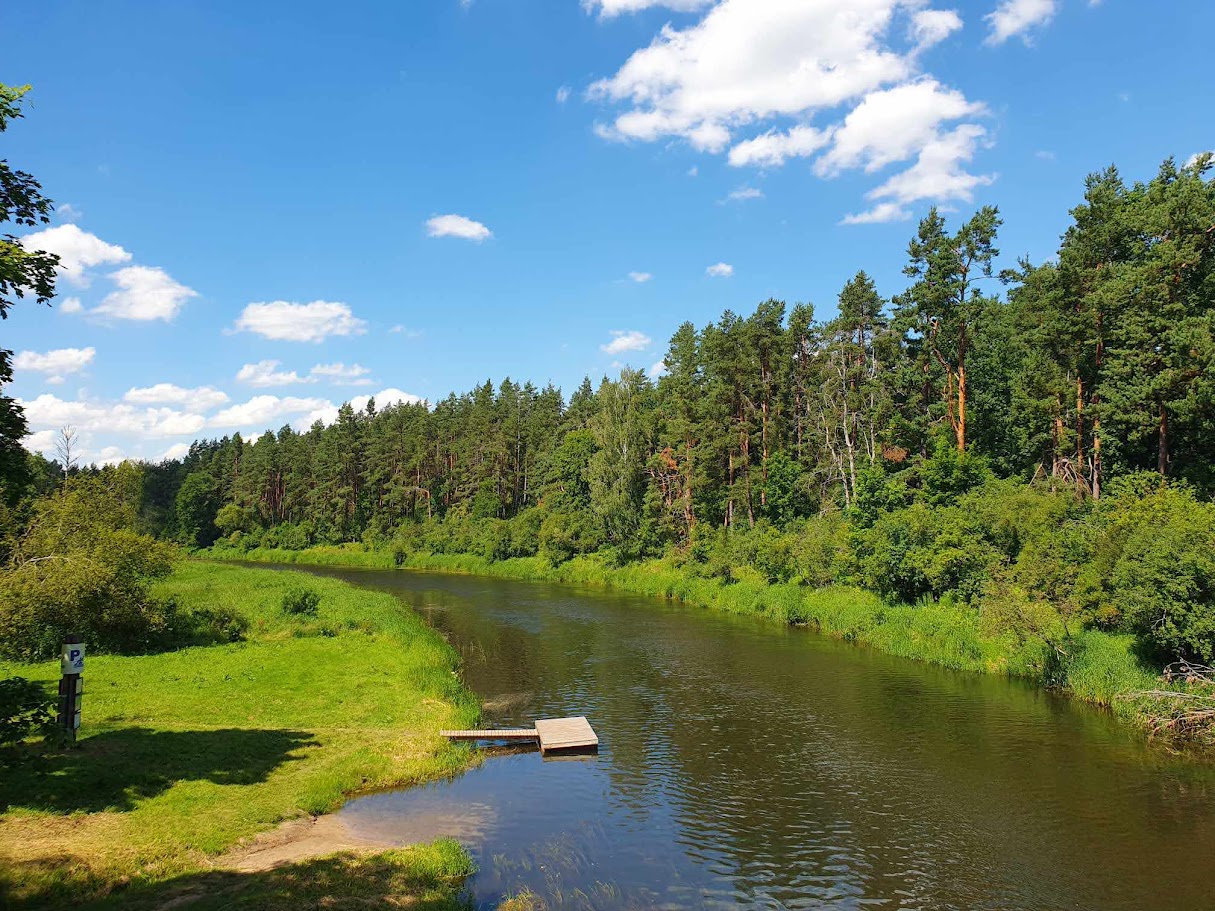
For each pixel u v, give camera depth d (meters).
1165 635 22.48
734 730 22.88
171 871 11.95
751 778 18.88
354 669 27.75
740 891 13.28
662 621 45.31
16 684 12.38
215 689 23.98
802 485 62.78
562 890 13.09
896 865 14.30
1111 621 27.94
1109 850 14.86
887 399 57.22
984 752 20.64
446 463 122.31
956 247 49.19
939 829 15.88
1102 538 28.69
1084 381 43.47
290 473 129.38
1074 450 43.91
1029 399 44.47
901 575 39.03
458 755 19.56
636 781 18.64
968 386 55.25
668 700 26.48
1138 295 36.88
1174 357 34.59
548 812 16.64
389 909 11.24
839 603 42.06
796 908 12.77
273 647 31.89
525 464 111.81
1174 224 36.41
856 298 62.66
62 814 13.41
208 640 32.94
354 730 20.67
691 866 14.17
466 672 31.17
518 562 83.56
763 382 65.56
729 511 66.88
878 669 31.31
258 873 12.25
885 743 21.52
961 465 45.28
